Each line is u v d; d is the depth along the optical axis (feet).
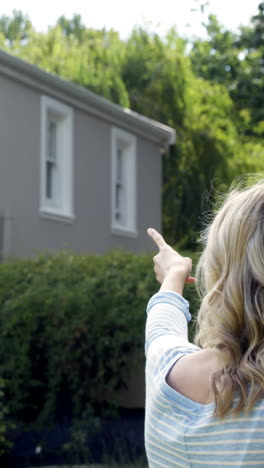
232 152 60.18
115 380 25.13
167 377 4.79
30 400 25.71
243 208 4.76
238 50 69.10
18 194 39.86
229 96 66.23
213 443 4.48
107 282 25.27
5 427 23.58
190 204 57.57
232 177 58.75
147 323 5.28
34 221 40.86
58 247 42.73
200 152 58.39
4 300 26.48
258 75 68.64
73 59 55.67
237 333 4.62
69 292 25.16
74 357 24.99
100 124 47.55
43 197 41.73
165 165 57.72
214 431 4.49
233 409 4.43
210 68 72.69
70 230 43.93
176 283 5.42
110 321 24.61
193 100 59.67
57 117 44.27
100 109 46.93
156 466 4.81
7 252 38.17
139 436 25.00
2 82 39.04
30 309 25.35
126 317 24.43
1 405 23.79
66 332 24.94
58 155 44.16
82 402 25.49
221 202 5.66
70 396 25.76
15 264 28.12
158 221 53.67
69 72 55.31
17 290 26.61
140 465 22.49
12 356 25.20
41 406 25.77
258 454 4.35
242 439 4.40
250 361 4.49
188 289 19.20
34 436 25.14
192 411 4.63
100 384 25.07
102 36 60.34
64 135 44.19
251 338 4.55
